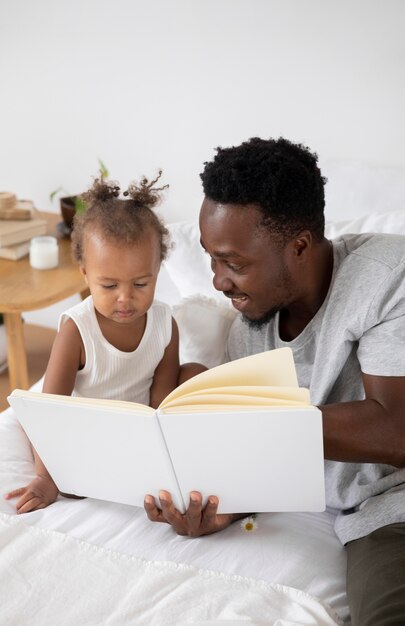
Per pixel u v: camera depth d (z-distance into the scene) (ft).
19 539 3.54
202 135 6.54
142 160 6.87
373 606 3.23
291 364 3.28
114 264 4.08
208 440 3.23
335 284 3.75
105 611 3.18
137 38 6.40
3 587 3.27
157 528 3.74
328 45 5.82
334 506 3.94
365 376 3.57
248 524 3.79
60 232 6.80
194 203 6.84
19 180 7.50
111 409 3.24
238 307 3.78
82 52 6.64
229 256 3.54
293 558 3.59
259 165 3.44
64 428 3.47
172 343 4.60
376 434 3.38
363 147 6.04
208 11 6.07
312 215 3.58
